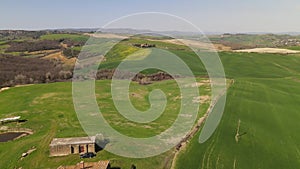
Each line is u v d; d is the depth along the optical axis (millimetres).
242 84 88938
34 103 84125
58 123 66125
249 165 42969
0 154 52250
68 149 47344
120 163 43219
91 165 40156
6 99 90250
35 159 47500
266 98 74562
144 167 42156
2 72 119812
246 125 56344
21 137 60156
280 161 44500
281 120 59875
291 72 118375
